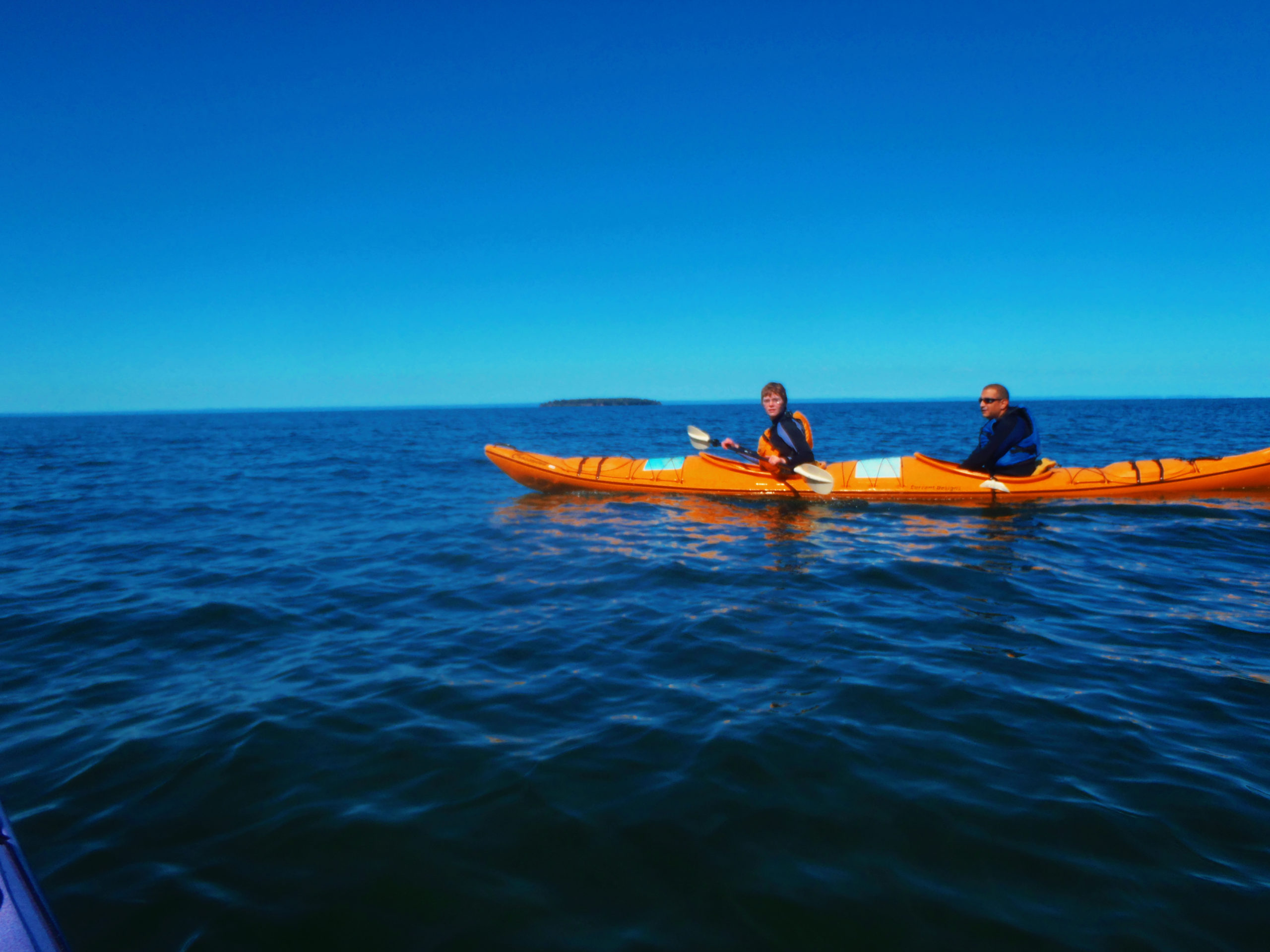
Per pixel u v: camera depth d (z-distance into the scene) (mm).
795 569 4652
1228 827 1879
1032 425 6820
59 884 1744
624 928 1585
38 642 3555
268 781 2197
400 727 2551
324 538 6117
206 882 1746
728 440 7043
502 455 8141
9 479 10867
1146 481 6832
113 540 6121
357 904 1666
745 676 2955
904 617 3672
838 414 54875
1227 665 2979
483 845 1874
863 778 2146
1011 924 1569
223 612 4020
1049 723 2475
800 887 1697
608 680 2957
